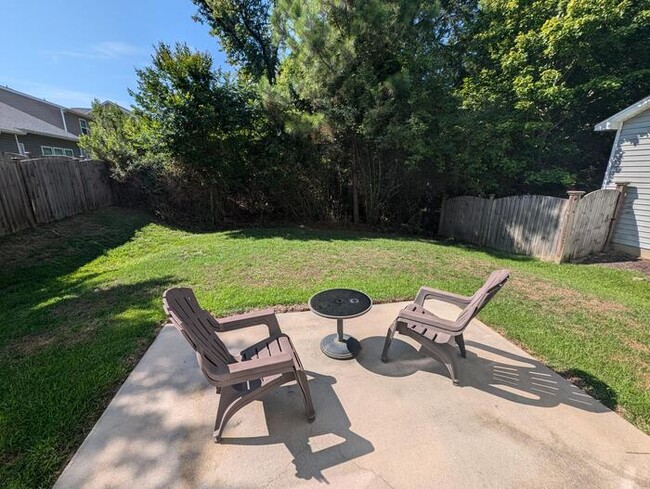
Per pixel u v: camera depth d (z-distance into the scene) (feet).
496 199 25.07
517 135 29.12
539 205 21.67
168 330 10.50
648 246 20.99
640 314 12.21
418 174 30.01
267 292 13.50
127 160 30.12
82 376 8.13
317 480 5.49
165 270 16.30
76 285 14.94
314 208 32.91
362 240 24.68
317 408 7.16
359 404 7.30
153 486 5.35
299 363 7.04
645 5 25.13
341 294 9.82
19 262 17.26
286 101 24.73
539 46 26.53
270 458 5.90
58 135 54.75
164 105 24.67
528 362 9.02
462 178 28.45
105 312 11.78
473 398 7.53
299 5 23.44
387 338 8.86
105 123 40.55
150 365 8.61
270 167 29.40
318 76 24.50
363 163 30.53
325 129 24.90
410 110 26.27
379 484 5.43
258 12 38.78
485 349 9.68
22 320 11.25
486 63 31.37
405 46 26.00
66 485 5.35
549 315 12.00
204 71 24.71
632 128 21.48
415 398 7.51
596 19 23.79
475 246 26.20
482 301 7.65
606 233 22.54
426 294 10.00
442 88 26.81
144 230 26.43
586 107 30.27
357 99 25.75
